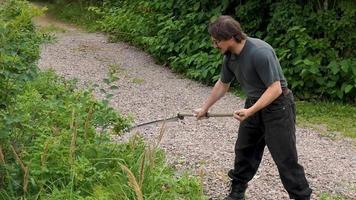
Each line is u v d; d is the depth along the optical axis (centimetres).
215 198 497
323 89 930
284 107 424
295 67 952
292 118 430
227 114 441
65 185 415
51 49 1313
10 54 400
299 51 955
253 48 412
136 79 1038
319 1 980
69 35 1552
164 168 473
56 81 696
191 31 1154
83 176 413
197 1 1190
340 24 936
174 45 1160
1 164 398
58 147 430
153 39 1205
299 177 436
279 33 1031
